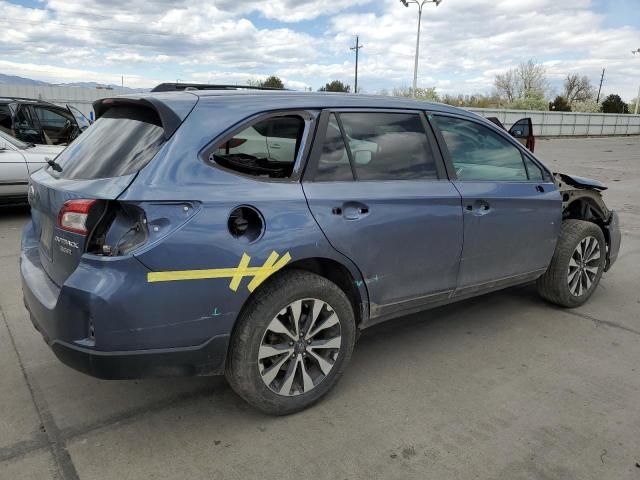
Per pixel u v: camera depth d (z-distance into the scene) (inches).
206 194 96.8
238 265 98.7
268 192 104.7
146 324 92.5
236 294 99.6
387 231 120.0
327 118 117.4
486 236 143.1
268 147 108.8
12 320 161.0
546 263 167.5
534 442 106.9
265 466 98.3
